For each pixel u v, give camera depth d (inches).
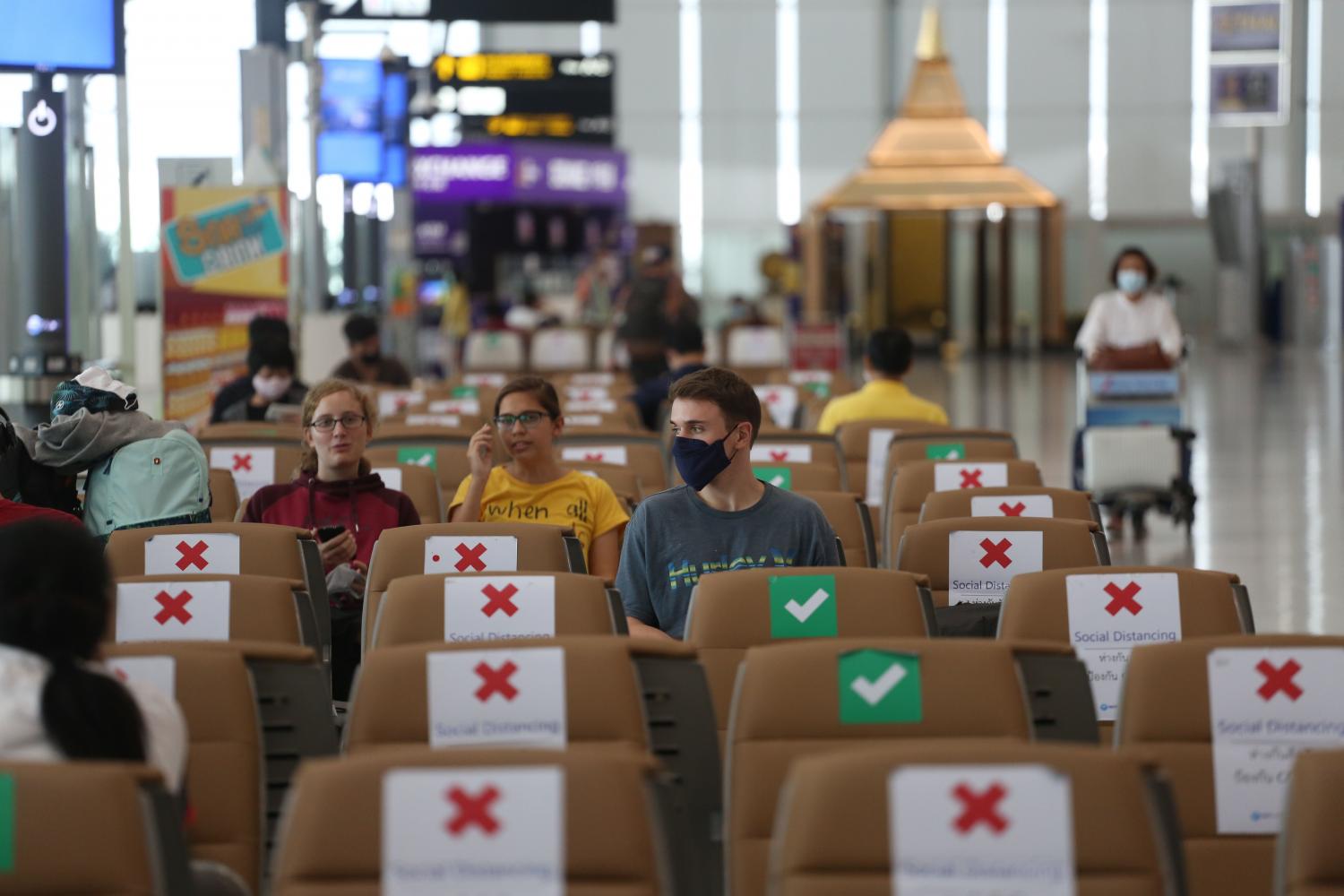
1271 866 129.5
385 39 808.3
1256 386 971.3
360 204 802.2
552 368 857.5
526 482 234.2
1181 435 447.2
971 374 1164.5
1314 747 129.6
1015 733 126.3
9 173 403.2
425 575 160.1
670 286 604.4
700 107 1521.9
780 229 1523.1
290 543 191.6
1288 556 418.6
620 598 166.4
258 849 131.6
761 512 194.5
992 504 228.1
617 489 274.2
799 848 98.0
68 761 109.4
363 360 527.5
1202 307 1573.6
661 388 512.1
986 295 1433.3
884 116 1515.7
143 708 118.0
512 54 1131.3
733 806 125.5
